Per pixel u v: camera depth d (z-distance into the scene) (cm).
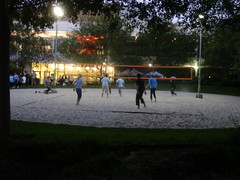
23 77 3538
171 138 659
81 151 531
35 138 635
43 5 873
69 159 513
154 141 625
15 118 1077
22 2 856
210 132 794
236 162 500
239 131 597
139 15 825
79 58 4466
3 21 603
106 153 515
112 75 4694
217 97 2598
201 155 533
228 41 3731
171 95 2670
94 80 4666
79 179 440
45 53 4522
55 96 2205
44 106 1486
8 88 625
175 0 766
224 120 1109
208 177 453
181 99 2170
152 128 885
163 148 580
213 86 4112
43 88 3384
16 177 444
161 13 825
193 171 473
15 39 4103
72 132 748
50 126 878
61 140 588
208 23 920
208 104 1794
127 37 4550
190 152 552
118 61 4597
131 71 4391
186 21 902
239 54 3400
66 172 466
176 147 585
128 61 4622
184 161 513
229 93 3219
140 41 4581
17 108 1379
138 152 557
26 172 466
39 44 4397
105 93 2716
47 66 4691
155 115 1207
